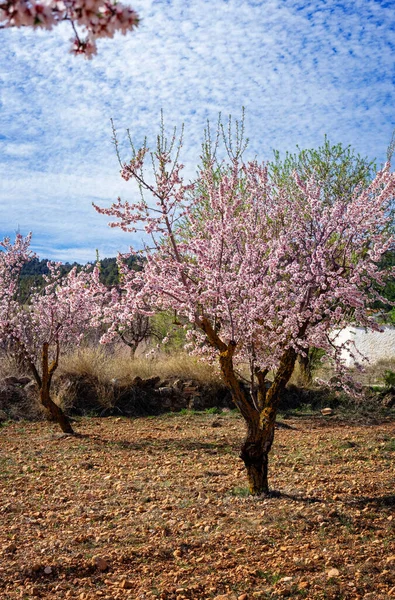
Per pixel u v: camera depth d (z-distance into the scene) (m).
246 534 5.35
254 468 6.61
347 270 7.05
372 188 6.50
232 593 4.27
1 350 13.91
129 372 13.83
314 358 15.22
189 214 7.12
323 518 5.73
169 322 16.08
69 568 4.64
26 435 10.48
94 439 10.09
